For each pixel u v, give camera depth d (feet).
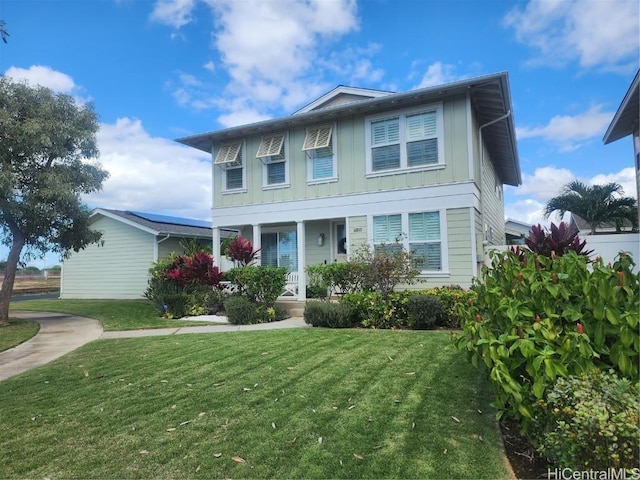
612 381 8.47
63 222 38.27
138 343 25.50
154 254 59.62
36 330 32.91
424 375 16.08
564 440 8.04
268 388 15.26
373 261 30.71
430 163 33.94
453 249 32.86
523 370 9.95
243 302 33.37
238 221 42.83
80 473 9.66
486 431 11.18
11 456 10.60
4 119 33.09
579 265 10.85
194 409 13.50
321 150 38.91
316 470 9.37
